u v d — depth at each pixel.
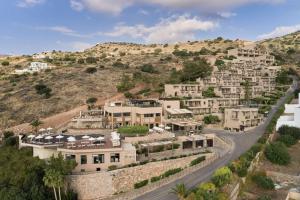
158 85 174.00
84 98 162.25
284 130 117.19
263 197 72.56
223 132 122.12
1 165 78.00
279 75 197.62
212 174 78.12
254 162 89.19
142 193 70.44
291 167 93.56
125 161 77.06
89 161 74.19
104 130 114.81
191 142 97.75
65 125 127.75
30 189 64.44
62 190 67.25
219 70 189.00
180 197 64.94
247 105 147.75
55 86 177.88
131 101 131.62
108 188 71.19
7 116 144.25
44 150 78.00
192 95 148.62
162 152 89.88
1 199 63.44
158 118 118.75
